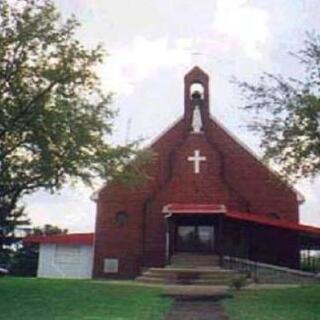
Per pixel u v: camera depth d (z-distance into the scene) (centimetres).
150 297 1794
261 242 3169
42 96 2009
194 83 3528
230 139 3416
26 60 2053
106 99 2211
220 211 2964
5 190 2069
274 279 2795
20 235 4453
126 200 3366
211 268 2784
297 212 3272
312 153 1802
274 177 2247
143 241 3288
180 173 3309
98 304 1593
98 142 2116
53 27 2103
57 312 1427
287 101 1906
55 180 2070
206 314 1435
